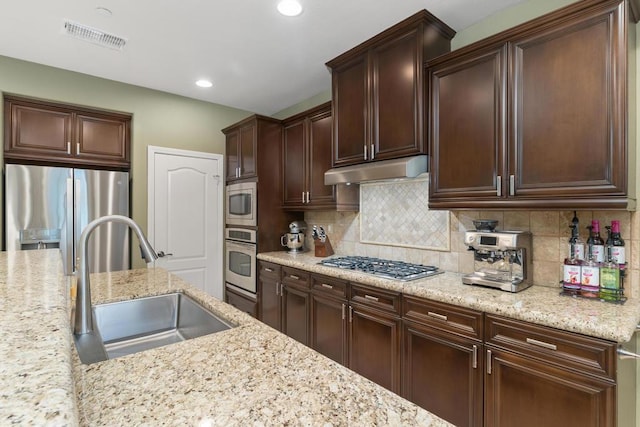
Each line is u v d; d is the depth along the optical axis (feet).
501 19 6.72
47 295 2.35
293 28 7.34
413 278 6.68
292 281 9.21
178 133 11.62
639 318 4.42
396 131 7.16
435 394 5.74
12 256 4.30
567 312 4.51
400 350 6.30
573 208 4.86
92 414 2.03
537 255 6.13
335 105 8.60
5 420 1.03
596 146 4.67
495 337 4.99
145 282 5.97
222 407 2.13
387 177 6.95
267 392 2.32
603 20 4.63
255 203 10.73
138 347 4.96
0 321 1.83
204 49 8.27
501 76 5.61
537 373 4.54
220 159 12.66
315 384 2.44
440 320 5.68
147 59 8.82
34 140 9.25
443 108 6.43
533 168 5.26
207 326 4.52
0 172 8.68
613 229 5.14
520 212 6.36
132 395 2.26
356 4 6.47
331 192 9.39
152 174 11.06
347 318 7.45
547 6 6.12
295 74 9.80
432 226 7.91
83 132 10.04
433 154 6.60
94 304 4.75
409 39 6.91
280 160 11.32
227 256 12.37
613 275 4.98
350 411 2.11
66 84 9.50
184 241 11.80
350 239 10.05
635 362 5.03
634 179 4.92
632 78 4.92
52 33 7.52
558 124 5.00
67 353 1.51
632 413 4.91
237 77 10.01
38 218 8.82
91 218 9.62
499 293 5.57
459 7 6.56
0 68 8.60
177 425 1.93
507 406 4.84
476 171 5.94
